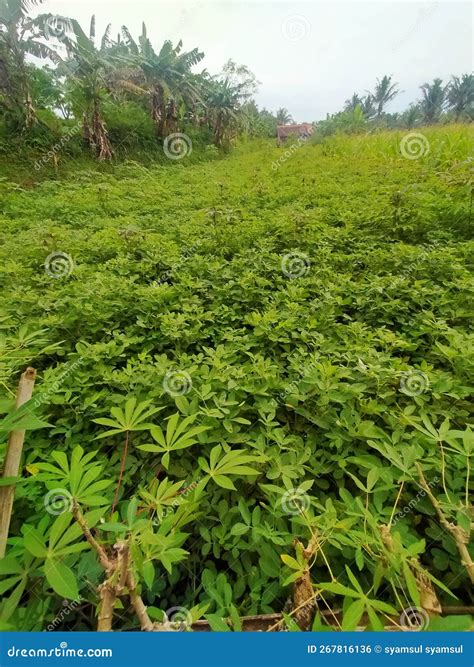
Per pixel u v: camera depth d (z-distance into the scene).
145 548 1.10
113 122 13.07
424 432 1.58
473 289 2.79
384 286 3.11
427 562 1.40
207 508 1.56
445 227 4.35
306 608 1.13
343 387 1.90
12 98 9.59
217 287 3.29
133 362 2.23
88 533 0.91
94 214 6.13
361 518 1.40
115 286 3.12
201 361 2.23
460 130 9.38
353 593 1.02
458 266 3.16
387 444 1.56
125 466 1.75
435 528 1.43
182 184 8.70
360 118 16.22
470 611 1.21
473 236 4.23
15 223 5.54
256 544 1.41
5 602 1.02
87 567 1.22
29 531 1.03
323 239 4.24
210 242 4.37
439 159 7.27
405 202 4.57
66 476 1.24
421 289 2.92
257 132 25.77
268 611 1.24
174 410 1.96
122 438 1.89
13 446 1.11
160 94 14.02
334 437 1.74
